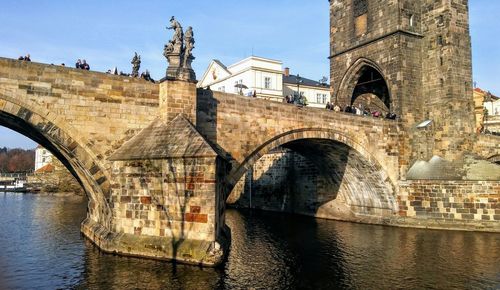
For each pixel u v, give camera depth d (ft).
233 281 82.79
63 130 97.25
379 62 175.83
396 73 168.14
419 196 158.10
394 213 165.68
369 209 178.29
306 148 168.35
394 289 81.35
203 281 81.10
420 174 160.66
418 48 173.17
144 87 107.65
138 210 98.43
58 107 96.63
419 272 93.45
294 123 135.23
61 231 143.33
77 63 110.11
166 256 93.04
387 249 118.52
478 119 271.90
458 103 164.55
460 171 154.92
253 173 245.04
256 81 273.75
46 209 225.97
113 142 102.99
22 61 93.04
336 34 198.49
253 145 125.18
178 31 109.70
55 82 96.48
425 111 171.22
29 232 140.97
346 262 103.09
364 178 170.60
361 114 171.22
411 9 172.86
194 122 109.60
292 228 161.58
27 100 93.30
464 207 148.56
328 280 86.99
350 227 163.73
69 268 91.30
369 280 87.20
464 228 147.23
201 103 115.55
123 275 84.07
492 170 148.87
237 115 122.52
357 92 202.28
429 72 171.22
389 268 97.09
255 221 183.21
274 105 130.93
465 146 164.04
